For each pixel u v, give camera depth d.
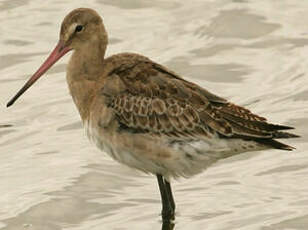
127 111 14.22
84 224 14.92
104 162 16.81
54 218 15.10
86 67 14.87
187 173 14.43
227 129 13.91
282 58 19.97
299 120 17.69
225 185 15.91
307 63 19.72
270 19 21.19
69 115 18.39
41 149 17.27
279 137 13.96
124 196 15.75
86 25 14.96
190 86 14.27
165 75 14.35
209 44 20.52
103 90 14.41
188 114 14.05
